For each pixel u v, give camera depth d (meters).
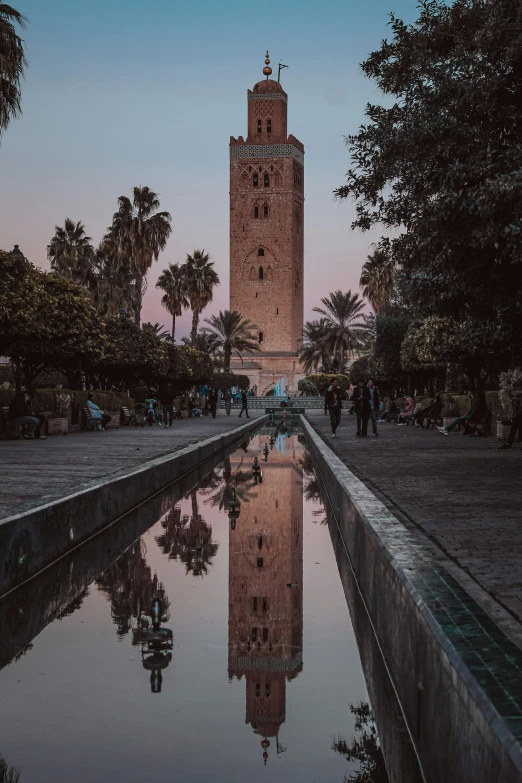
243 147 111.19
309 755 4.17
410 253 13.09
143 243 58.09
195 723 4.57
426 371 46.56
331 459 15.66
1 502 9.36
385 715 4.73
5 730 4.46
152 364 47.41
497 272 11.75
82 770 3.96
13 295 27.69
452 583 4.66
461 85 11.12
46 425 26.62
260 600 7.34
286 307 111.00
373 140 12.14
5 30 20.56
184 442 22.83
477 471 13.37
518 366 25.12
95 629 6.41
